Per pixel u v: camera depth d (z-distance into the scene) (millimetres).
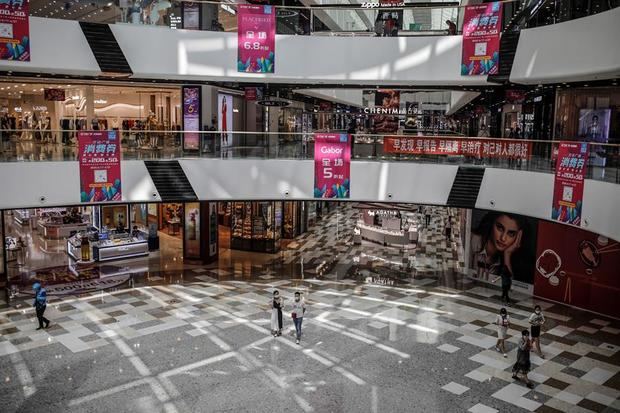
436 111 36438
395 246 27516
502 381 12734
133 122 26609
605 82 18250
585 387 12523
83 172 16625
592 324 16766
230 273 21938
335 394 11992
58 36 17156
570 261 18516
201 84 22625
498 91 22141
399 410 11352
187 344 14602
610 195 12844
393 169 19359
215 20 19672
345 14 24781
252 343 14742
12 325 15797
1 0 15695
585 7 15766
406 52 19047
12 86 26109
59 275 21172
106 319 16391
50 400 11531
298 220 30125
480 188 18422
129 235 25000
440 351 14422
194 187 19125
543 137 22469
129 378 12586
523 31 17391
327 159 18266
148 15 18547
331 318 16828
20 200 16781
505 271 19047
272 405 11477
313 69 19406
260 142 19453
